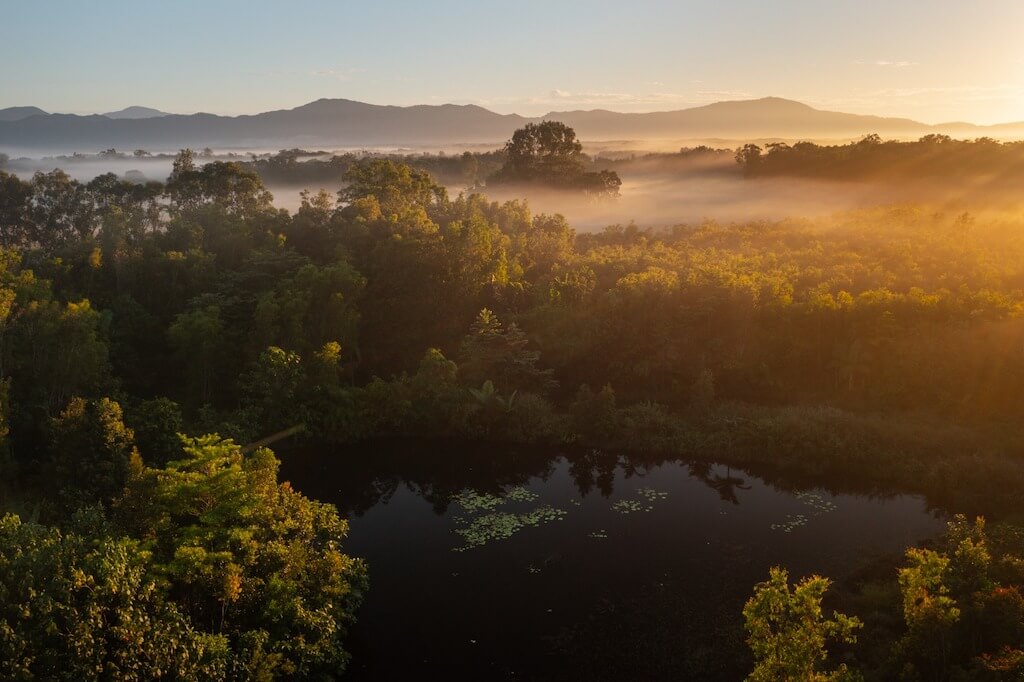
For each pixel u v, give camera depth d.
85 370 40.34
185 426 42.03
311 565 23.12
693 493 36.62
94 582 17.11
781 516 33.50
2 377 38.72
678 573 28.64
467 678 22.77
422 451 43.31
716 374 48.12
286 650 20.98
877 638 23.31
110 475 31.64
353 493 38.25
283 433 43.81
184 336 45.59
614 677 22.58
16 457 37.44
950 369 42.34
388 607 26.84
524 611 26.38
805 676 17.08
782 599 18.17
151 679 17.22
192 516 23.44
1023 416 39.53
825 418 40.84
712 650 23.66
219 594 20.05
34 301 40.53
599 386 50.25
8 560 17.42
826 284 50.12
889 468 36.69
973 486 33.84
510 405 44.94
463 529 33.50
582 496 36.91
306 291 48.94
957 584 20.81
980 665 18.08
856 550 29.86
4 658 15.24
